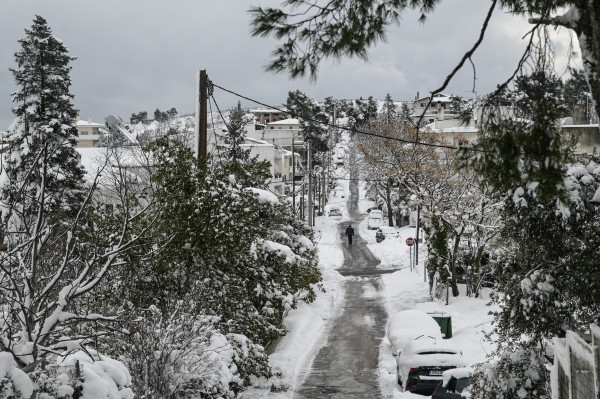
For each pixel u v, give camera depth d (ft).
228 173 57.16
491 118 18.66
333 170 403.34
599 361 21.71
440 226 101.91
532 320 39.70
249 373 52.21
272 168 258.98
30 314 26.99
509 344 41.96
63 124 91.76
